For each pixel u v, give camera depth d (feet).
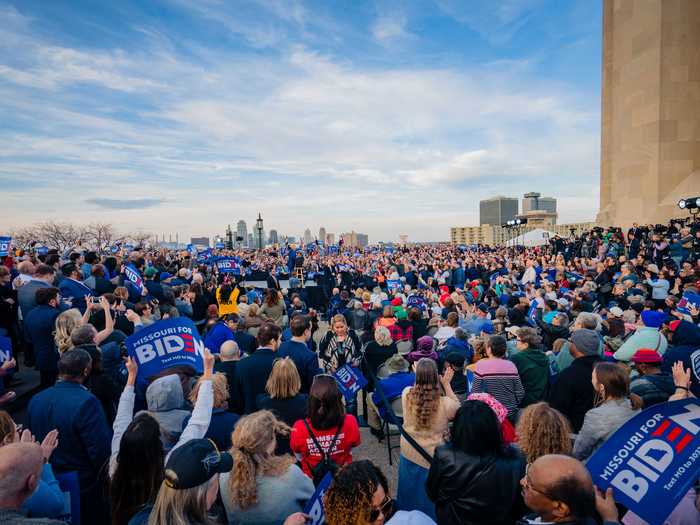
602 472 8.36
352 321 36.40
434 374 11.85
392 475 17.60
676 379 10.50
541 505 6.52
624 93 91.71
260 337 16.75
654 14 83.82
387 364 19.16
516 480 8.42
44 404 10.94
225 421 11.98
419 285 61.31
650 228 69.31
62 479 9.43
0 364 13.92
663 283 38.83
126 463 7.73
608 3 110.52
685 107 82.43
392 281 52.60
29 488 6.73
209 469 6.76
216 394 12.35
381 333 21.16
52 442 9.20
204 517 6.69
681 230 58.13
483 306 29.04
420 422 11.50
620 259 53.72
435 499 8.87
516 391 14.76
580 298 33.32
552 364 19.25
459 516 8.46
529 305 32.32
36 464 6.86
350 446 11.66
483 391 14.74
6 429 8.66
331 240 211.41
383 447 20.21
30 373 26.02
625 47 91.40
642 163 86.89
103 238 166.09
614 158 95.91
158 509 6.54
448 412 11.67
